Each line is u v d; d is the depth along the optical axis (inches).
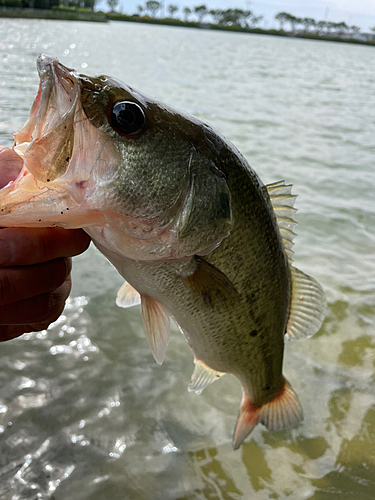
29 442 12.0
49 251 6.5
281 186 10.1
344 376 15.3
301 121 61.6
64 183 6.3
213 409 13.8
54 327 16.4
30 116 6.6
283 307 10.7
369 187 35.0
